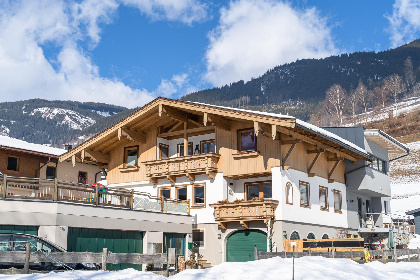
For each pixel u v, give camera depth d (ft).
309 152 96.48
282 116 79.41
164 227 84.28
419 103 583.99
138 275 38.52
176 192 98.78
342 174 111.65
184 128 97.76
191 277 38.55
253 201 86.48
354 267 50.55
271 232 86.28
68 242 66.95
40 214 64.44
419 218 143.13
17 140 111.75
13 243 47.67
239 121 91.40
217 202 91.09
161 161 98.07
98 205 72.79
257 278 39.01
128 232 77.66
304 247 79.00
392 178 293.23
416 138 380.58
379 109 639.35
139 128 102.22
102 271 40.81
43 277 37.14
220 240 92.12
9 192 73.00
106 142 104.27
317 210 98.02
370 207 128.98
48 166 107.24
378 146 125.18
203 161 93.25
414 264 64.08
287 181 88.53
